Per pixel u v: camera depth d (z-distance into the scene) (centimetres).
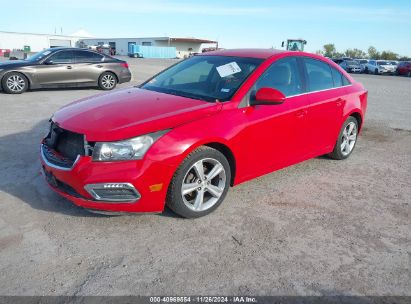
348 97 524
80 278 271
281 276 284
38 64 1103
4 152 525
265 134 399
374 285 280
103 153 309
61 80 1143
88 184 309
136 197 319
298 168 522
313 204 410
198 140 334
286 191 440
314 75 480
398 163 572
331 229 358
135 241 319
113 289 261
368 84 2077
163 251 307
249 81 395
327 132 499
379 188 467
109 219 352
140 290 262
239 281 276
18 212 357
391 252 325
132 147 311
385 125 852
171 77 466
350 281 283
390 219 386
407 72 3391
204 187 358
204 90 409
